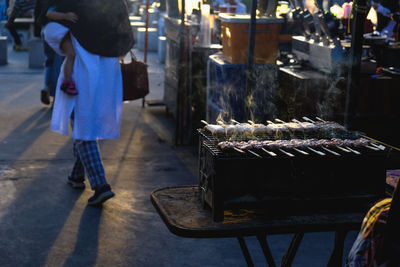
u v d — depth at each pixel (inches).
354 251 62.3
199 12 231.1
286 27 247.1
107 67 152.6
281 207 80.4
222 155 76.5
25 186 172.7
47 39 149.3
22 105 283.9
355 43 130.1
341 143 84.7
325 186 81.2
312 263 128.5
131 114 277.7
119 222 148.7
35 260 126.1
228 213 81.0
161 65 420.8
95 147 156.4
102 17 148.6
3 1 498.3
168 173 190.7
